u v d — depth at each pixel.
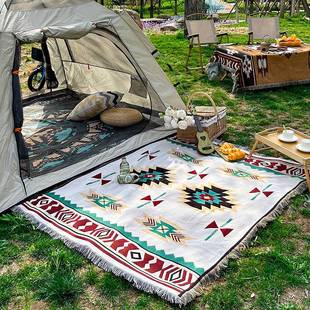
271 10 14.16
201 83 6.54
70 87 6.11
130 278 2.52
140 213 3.18
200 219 3.08
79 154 4.04
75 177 3.76
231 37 9.90
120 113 4.66
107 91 5.26
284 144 3.62
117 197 3.42
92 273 2.62
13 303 2.43
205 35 7.42
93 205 3.31
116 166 3.93
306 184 3.49
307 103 5.52
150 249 2.77
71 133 4.55
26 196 3.42
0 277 2.62
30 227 3.09
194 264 2.62
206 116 4.36
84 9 3.95
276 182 3.55
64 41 5.67
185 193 3.44
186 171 3.81
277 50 6.22
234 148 4.08
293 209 3.23
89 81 5.77
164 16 13.88
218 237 2.88
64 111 5.27
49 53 5.96
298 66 6.17
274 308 2.33
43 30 3.54
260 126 4.82
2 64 3.30
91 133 4.53
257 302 2.38
